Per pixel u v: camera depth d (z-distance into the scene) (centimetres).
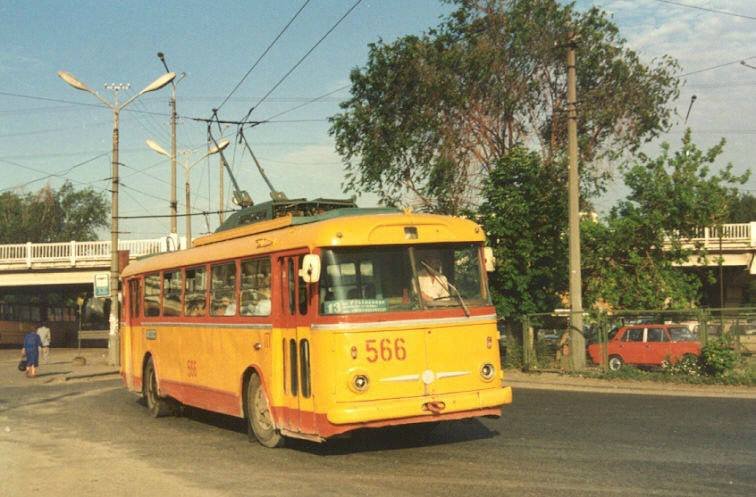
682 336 2230
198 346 1288
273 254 1038
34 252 4644
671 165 2842
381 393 920
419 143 2997
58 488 855
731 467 862
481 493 757
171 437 1226
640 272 2766
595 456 938
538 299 2384
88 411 1628
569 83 2262
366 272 945
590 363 2166
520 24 2858
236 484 841
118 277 3119
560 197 2414
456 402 948
